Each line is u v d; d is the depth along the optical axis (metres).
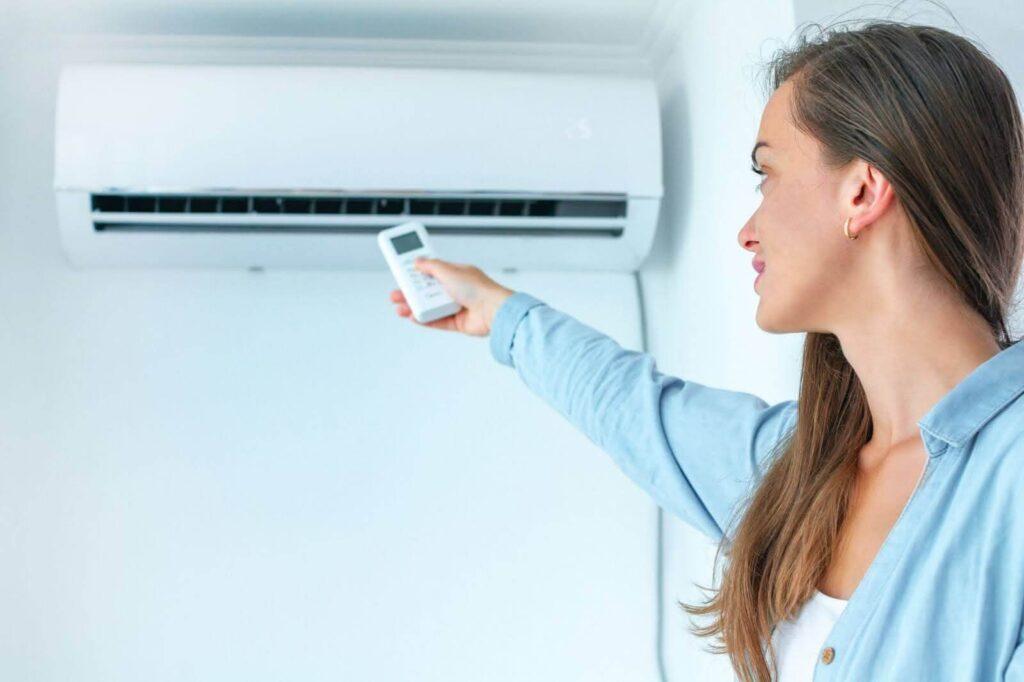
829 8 1.65
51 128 2.33
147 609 2.23
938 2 1.64
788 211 0.91
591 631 2.30
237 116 2.09
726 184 1.98
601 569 2.32
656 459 1.11
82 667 2.20
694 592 2.13
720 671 1.97
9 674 2.18
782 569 0.92
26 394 2.27
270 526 2.28
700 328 2.14
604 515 2.34
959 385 0.82
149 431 2.29
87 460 2.26
